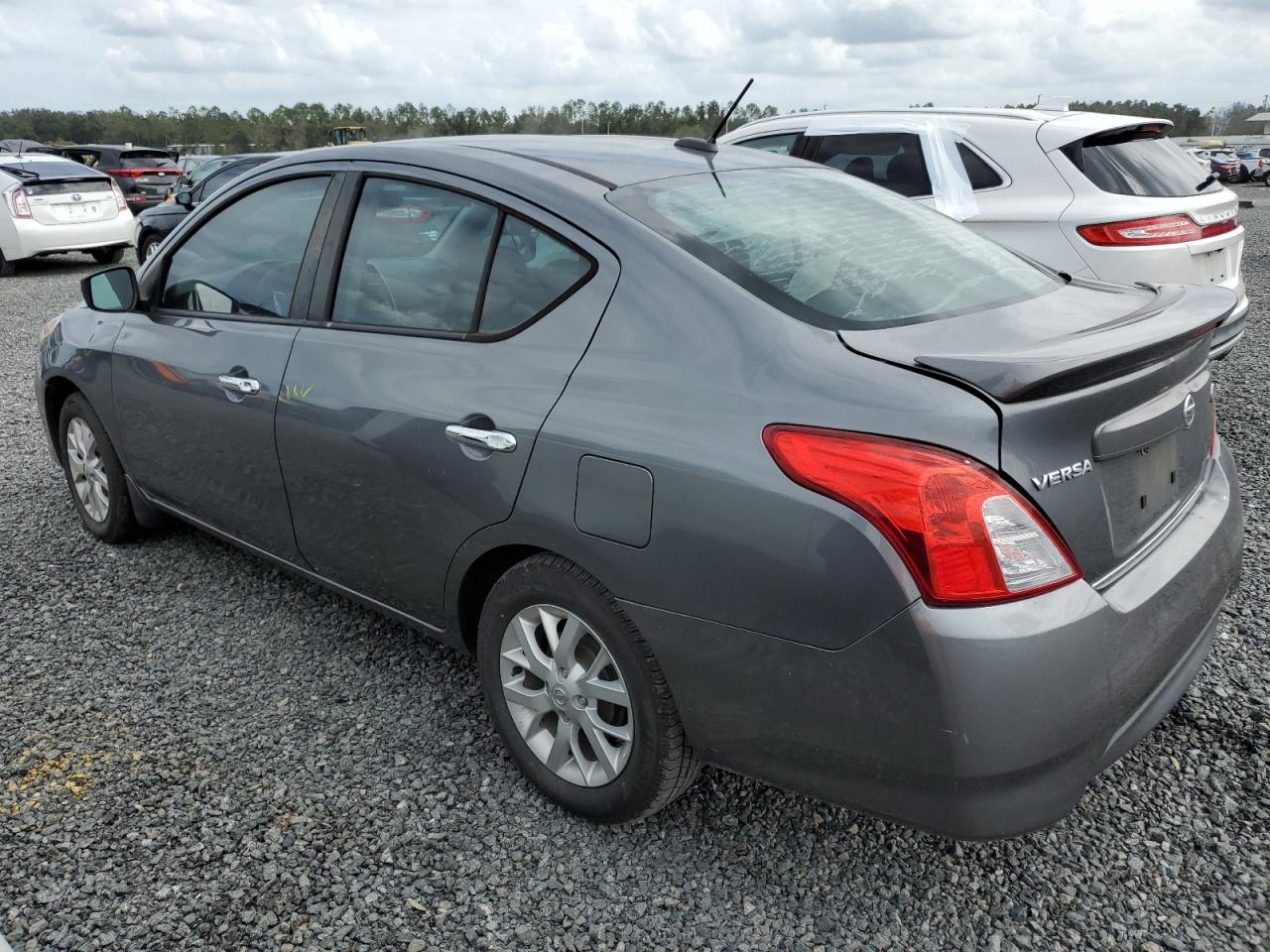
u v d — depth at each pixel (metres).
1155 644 2.02
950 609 1.77
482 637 2.56
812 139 6.26
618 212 2.35
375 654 3.30
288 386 2.94
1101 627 1.87
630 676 2.22
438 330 2.62
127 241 14.72
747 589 1.95
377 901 2.22
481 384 2.43
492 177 2.59
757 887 2.27
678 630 2.08
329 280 2.94
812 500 1.86
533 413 2.30
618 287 2.27
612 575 2.16
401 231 2.78
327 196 3.01
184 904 2.21
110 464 3.98
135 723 2.91
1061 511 1.87
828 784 1.99
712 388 2.05
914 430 1.81
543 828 2.46
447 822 2.48
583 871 2.32
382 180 2.87
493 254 2.53
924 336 2.07
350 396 2.74
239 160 13.18
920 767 1.84
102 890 2.25
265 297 3.15
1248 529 4.12
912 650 1.78
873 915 2.18
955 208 5.50
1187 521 2.33
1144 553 2.12
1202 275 5.24
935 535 1.77
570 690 2.38
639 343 2.20
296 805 2.54
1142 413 2.09
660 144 2.97
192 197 13.01
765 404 1.97
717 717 2.09
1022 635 1.77
